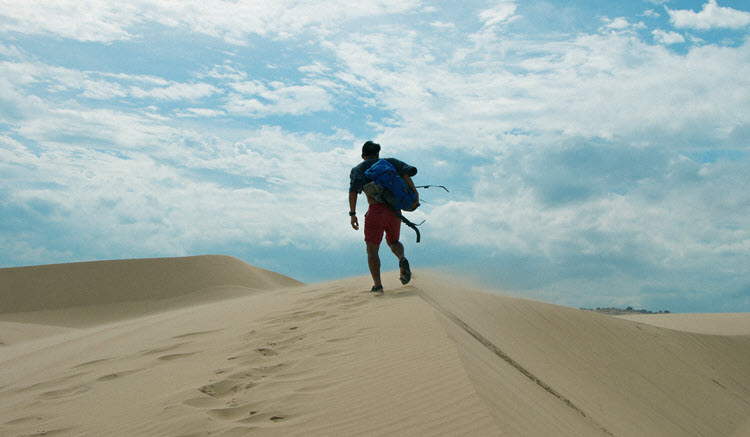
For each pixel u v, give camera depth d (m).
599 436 4.08
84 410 4.21
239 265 45.38
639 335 12.34
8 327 23.11
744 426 9.62
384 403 3.18
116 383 5.03
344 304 6.91
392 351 4.25
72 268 39.97
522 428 2.88
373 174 6.64
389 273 10.68
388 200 6.69
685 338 14.12
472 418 2.80
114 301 37.12
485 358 4.60
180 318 10.49
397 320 5.29
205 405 3.77
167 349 6.31
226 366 4.78
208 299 37.84
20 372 6.99
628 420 6.60
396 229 6.99
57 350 9.39
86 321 33.62
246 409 3.54
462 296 9.44
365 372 3.84
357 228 7.06
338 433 2.90
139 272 40.47
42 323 32.94
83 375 5.66
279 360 4.67
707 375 11.89
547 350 8.51
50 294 37.12
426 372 3.58
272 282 46.28
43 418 4.14
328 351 4.64
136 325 11.31
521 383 4.46
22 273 38.84
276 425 3.16
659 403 8.89
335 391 3.56
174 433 3.26
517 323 9.36
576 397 6.15
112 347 7.79
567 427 3.61
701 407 9.91
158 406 3.88
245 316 8.02
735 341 14.77
